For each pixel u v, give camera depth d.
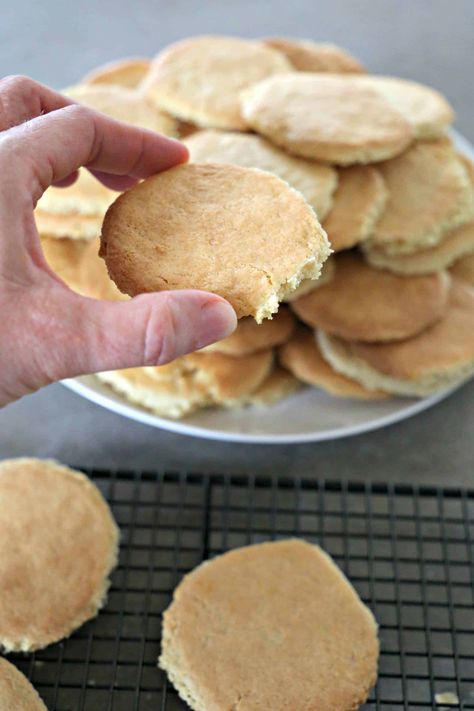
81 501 0.39
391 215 0.44
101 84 0.50
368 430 0.43
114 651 0.36
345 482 0.40
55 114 0.31
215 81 0.47
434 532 0.40
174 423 0.41
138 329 0.28
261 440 0.41
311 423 0.42
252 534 0.40
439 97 0.49
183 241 0.30
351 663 0.35
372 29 0.62
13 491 0.39
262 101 0.45
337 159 0.43
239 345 0.43
